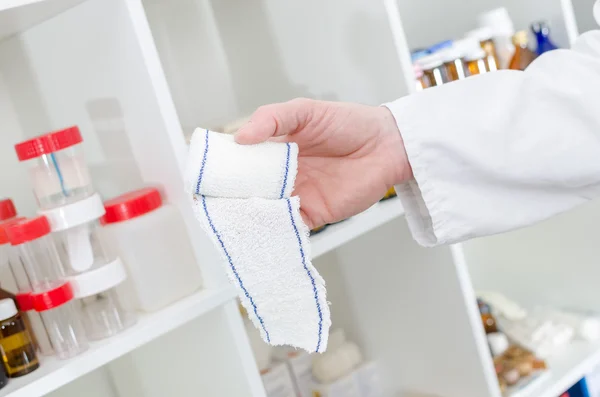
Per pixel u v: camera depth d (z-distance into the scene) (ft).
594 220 4.58
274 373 4.01
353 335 4.37
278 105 2.15
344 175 2.42
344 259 4.22
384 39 3.26
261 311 2.05
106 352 2.61
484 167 2.30
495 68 4.15
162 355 3.34
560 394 4.21
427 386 3.98
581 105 2.29
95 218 2.76
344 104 2.32
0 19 2.78
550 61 2.47
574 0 5.07
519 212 2.37
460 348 3.71
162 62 3.95
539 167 2.29
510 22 4.22
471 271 5.15
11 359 2.61
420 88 3.84
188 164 2.00
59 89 3.24
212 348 3.00
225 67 4.21
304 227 2.03
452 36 4.76
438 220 2.38
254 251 2.01
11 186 3.56
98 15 2.81
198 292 2.91
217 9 4.11
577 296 4.84
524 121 2.33
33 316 2.82
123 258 2.85
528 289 5.13
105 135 3.11
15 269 2.88
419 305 3.84
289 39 3.74
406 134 2.34
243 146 2.03
